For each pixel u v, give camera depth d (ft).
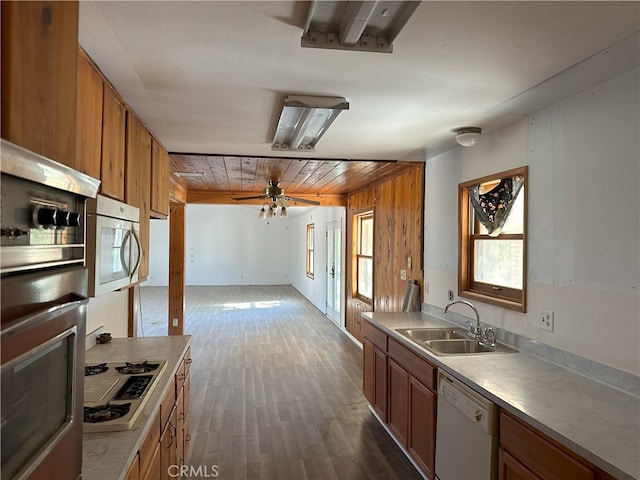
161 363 7.49
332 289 25.66
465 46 5.23
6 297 2.18
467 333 9.89
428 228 12.46
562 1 4.23
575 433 4.72
